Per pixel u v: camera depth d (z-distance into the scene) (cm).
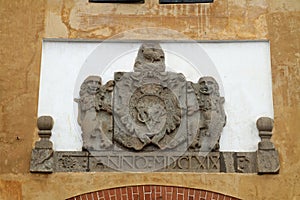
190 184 1327
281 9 1460
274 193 1325
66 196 1316
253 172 1344
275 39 1438
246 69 1418
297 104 1391
